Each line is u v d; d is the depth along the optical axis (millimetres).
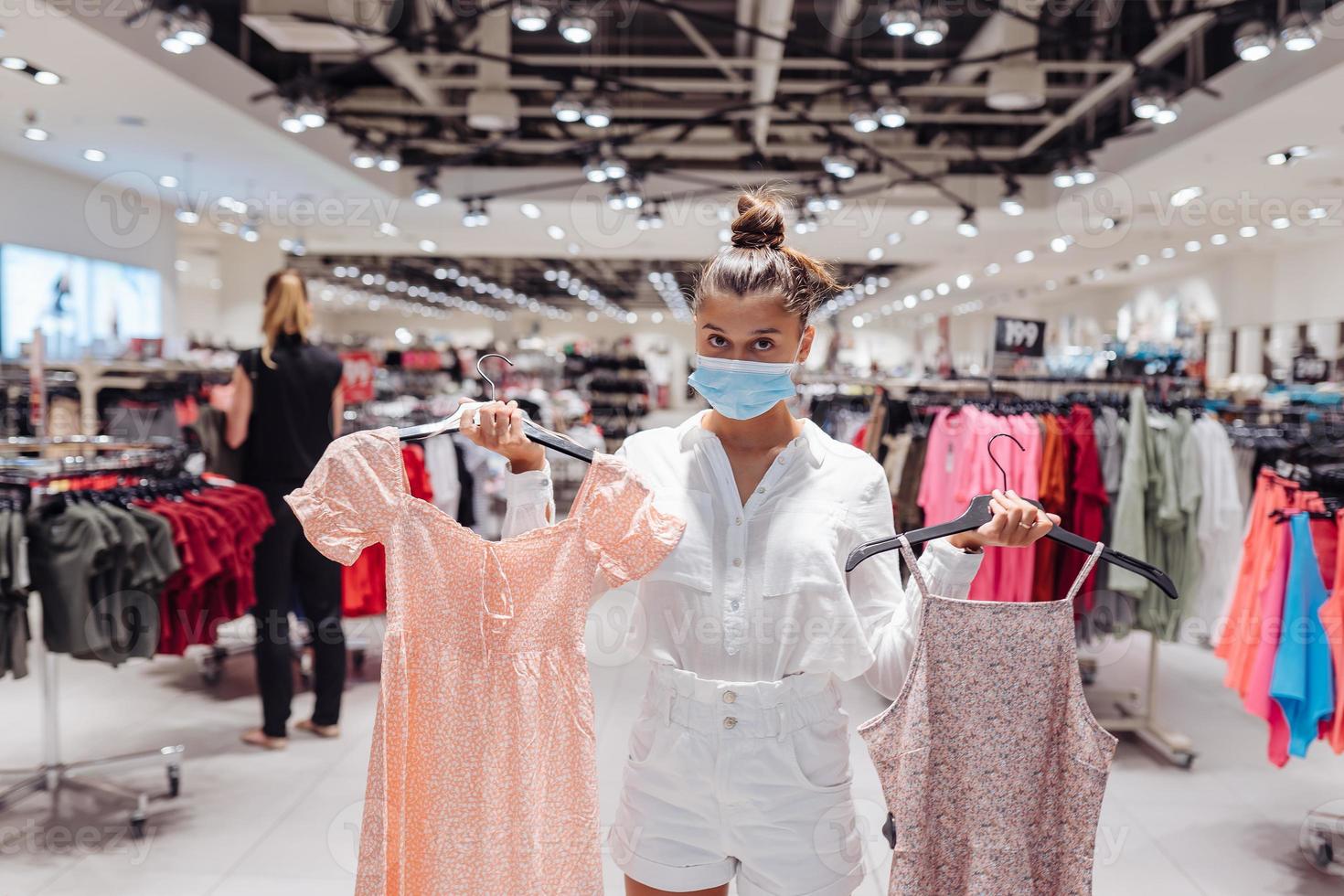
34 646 4711
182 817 2969
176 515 3049
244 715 3959
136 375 6418
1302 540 2840
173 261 9234
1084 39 4980
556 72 5684
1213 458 3662
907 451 4301
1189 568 3703
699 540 1509
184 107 5777
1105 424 3750
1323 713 2766
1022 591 3648
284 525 3521
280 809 3033
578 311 22266
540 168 8305
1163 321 11766
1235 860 2844
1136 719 3943
